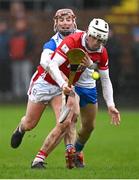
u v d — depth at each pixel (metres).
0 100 57.66
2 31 55.84
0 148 31.78
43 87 23.75
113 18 56.88
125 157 28.95
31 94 24.16
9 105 56.62
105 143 34.41
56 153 30.31
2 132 37.97
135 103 56.91
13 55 56.03
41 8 59.38
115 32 56.62
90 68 23.41
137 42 56.31
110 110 23.78
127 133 38.78
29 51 55.91
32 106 24.17
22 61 56.22
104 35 22.64
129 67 56.38
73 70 22.69
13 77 56.97
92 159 28.20
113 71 55.00
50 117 46.41
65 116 22.64
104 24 22.69
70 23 23.89
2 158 28.12
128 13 57.06
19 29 55.66
